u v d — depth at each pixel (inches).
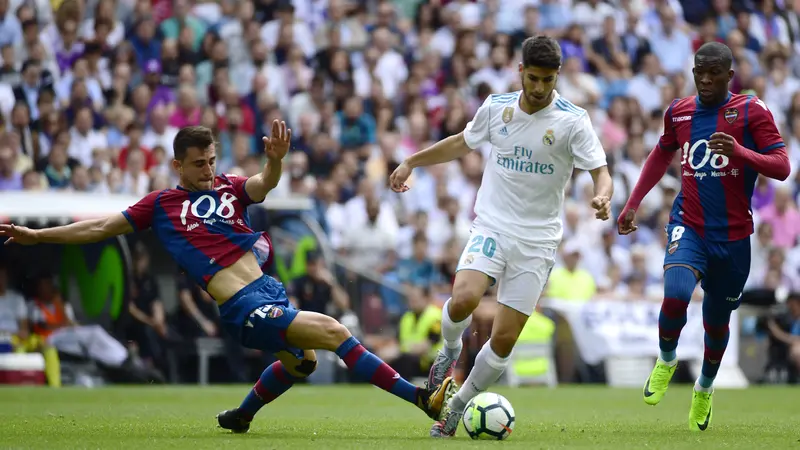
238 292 864.9
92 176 2194.9
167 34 2518.5
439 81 2687.0
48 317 1836.9
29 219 1734.7
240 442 805.2
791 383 2214.6
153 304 1895.9
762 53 3056.1
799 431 983.6
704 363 993.5
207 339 1941.4
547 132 885.8
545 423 1083.3
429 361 2017.7
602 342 2105.1
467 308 871.7
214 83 2452.0
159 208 893.2
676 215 992.2
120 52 2433.6
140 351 1887.3
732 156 912.9
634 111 2719.0
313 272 1977.1
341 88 2559.1
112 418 1103.6
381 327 2091.5
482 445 786.8
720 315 987.3
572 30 2827.3
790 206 2608.3
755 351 2202.3
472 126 921.5
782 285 2454.5
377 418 1154.0
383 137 2480.3
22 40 2320.4
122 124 2346.2
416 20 2834.6
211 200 892.0
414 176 2469.2
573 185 2513.5
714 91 958.4
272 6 2669.8
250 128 2458.2
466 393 880.3
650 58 2886.3
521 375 2038.6
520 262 884.6
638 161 2640.3
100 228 885.8
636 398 1631.4
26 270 1829.5
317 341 853.2
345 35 2738.7
